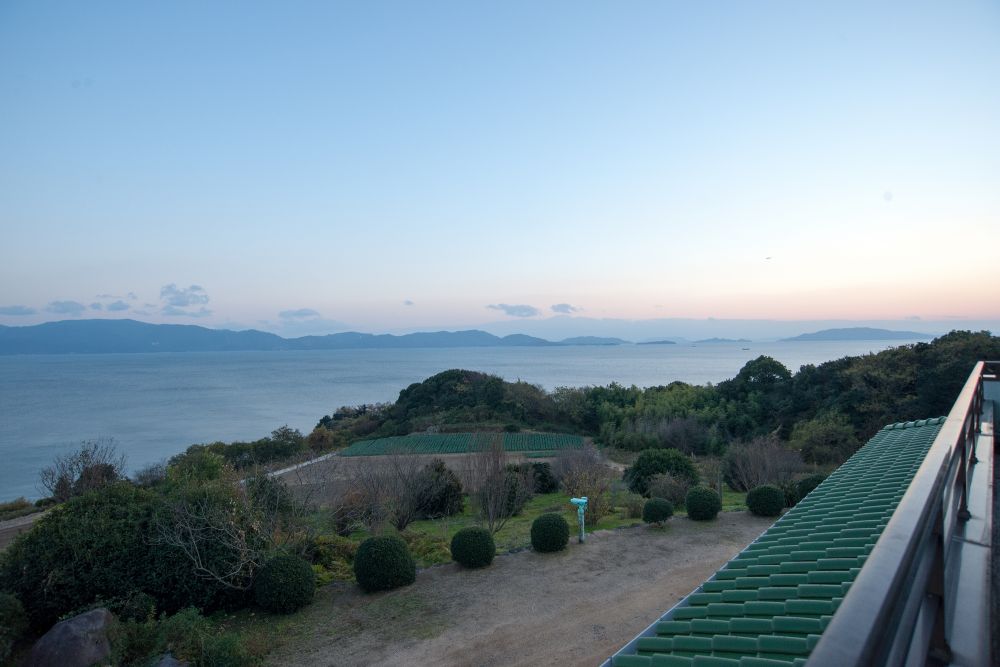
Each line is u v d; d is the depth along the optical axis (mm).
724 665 3314
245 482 14898
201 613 10844
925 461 1806
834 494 6699
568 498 22812
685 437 38344
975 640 1935
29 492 41438
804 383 41438
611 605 11477
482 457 19078
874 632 837
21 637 9617
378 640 10156
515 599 11820
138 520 10945
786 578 4348
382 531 17781
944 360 33000
